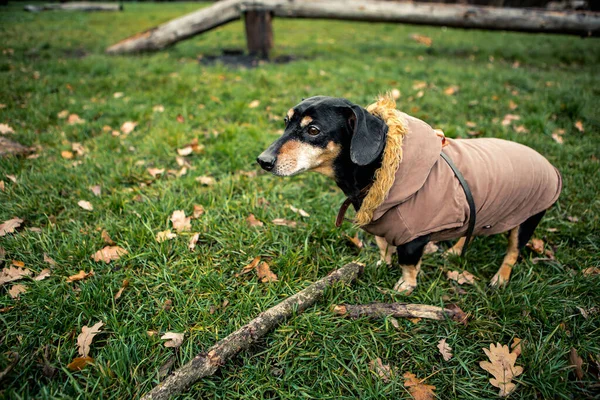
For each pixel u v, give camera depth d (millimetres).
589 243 2812
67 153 3613
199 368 1758
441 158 2137
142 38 7543
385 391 1818
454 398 1821
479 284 2518
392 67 6738
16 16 12641
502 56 8234
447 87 5734
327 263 2586
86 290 2162
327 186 3449
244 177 3414
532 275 2559
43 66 6176
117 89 5336
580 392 1842
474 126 4387
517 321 2195
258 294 2279
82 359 1811
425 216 2066
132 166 3475
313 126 2166
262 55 7703
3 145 3607
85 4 16750
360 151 1982
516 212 2293
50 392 1684
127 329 2006
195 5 18719
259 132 4070
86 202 2969
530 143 3941
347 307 2201
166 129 4137
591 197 3229
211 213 2918
